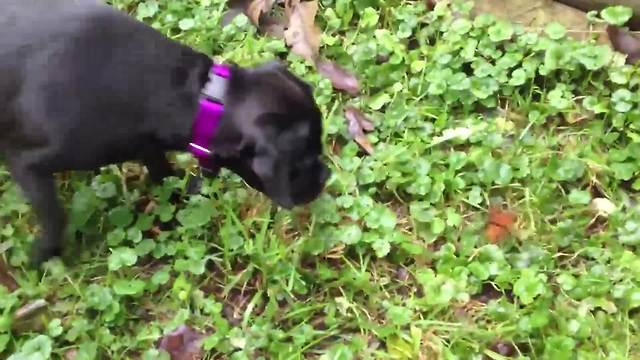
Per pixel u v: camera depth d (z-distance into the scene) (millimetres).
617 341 803
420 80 969
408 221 891
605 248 864
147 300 835
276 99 764
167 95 775
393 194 906
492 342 807
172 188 901
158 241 866
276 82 770
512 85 962
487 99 961
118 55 775
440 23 1010
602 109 944
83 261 861
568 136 951
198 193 902
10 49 769
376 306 835
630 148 915
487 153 915
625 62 986
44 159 784
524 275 820
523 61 978
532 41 979
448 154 923
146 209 896
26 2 786
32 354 771
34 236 865
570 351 778
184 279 832
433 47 996
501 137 927
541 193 894
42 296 831
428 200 890
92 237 875
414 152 920
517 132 947
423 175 898
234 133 765
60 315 823
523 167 907
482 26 997
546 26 1006
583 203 885
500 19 1028
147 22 1019
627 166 908
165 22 1011
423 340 808
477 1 1042
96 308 813
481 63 974
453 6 1021
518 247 865
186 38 1003
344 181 895
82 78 765
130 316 826
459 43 988
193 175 910
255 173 777
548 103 960
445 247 856
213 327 817
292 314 821
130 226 873
